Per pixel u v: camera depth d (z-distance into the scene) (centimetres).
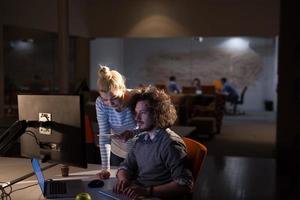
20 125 200
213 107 954
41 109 211
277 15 749
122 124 271
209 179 512
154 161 214
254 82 1431
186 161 209
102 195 208
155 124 212
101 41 1299
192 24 789
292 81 550
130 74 1526
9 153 306
